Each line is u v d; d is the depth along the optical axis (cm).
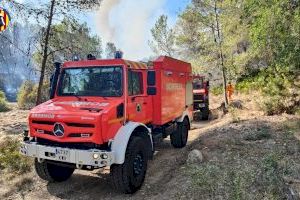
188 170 745
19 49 1412
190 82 1163
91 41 1619
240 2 1845
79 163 588
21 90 2980
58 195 657
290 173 649
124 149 614
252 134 996
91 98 689
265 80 1786
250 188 590
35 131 647
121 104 656
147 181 725
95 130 588
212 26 2012
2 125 1478
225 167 721
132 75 725
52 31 1436
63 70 745
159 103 835
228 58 2039
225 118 1595
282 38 1183
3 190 675
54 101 713
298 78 1376
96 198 641
